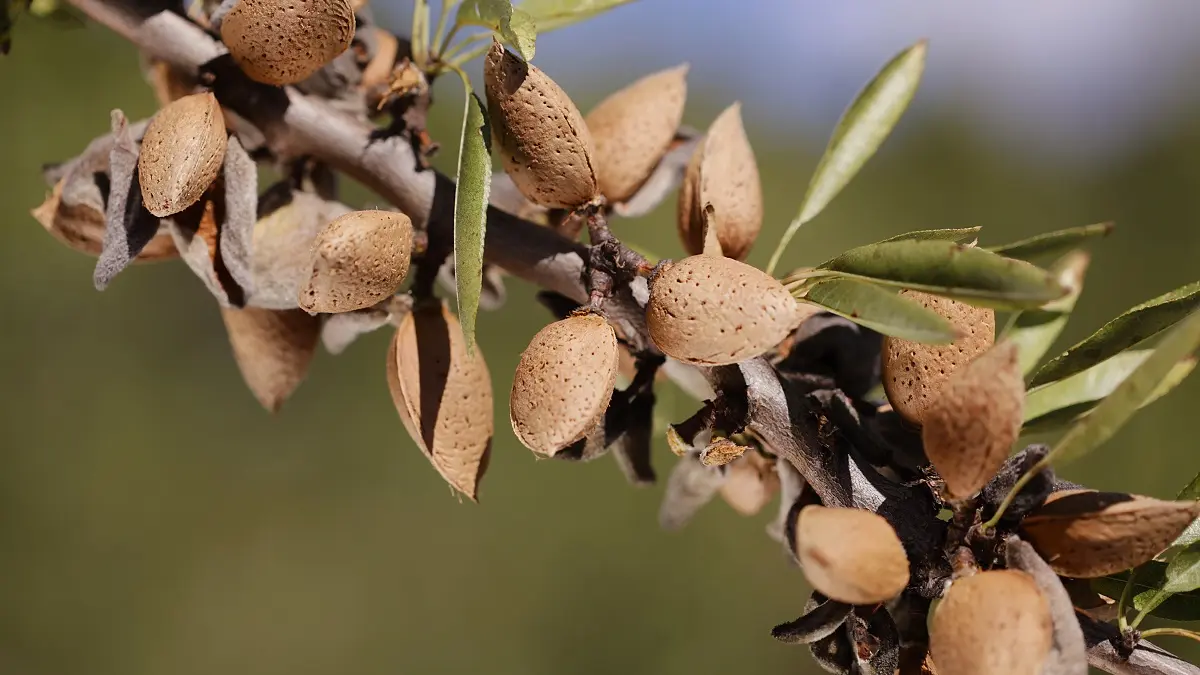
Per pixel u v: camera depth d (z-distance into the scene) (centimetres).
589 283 64
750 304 59
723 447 62
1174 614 62
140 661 221
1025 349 64
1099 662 61
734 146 66
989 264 58
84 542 225
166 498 231
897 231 306
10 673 217
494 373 235
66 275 226
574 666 227
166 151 62
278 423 241
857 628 60
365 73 67
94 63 225
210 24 66
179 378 238
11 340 224
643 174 67
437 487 235
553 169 63
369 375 240
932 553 60
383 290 61
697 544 234
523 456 234
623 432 65
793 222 67
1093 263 280
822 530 58
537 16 67
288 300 64
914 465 63
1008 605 57
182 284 238
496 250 65
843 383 66
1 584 219
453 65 67
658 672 228
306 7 63
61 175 67
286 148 67
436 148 66
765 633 228
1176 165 279
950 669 57
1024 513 59
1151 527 58
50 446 225
